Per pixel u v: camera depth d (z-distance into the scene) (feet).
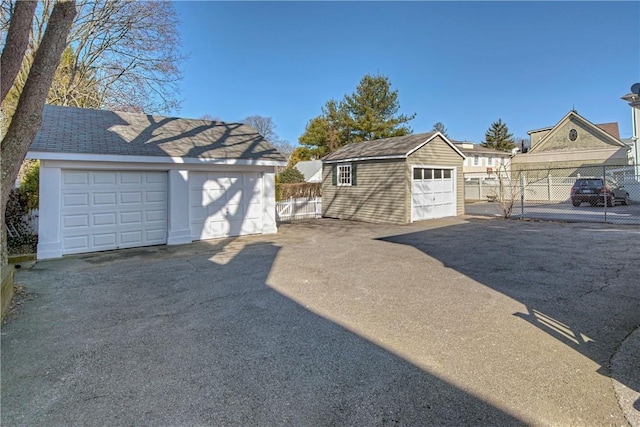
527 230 36.68
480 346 10.76
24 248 27.04
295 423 7.25
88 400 8.18
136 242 30.04
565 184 70.69
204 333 12.09
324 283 18.24
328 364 9.77
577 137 80.84
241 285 18.10
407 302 15.05
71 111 33.76
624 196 59.41
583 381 8.70
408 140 49.62
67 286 18.31
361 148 55.36
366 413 7.55
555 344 10.82
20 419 7.46
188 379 9.08
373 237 34.32
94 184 28.17
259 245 30.37
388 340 11.30
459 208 52.31
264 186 37.60
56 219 26.18
